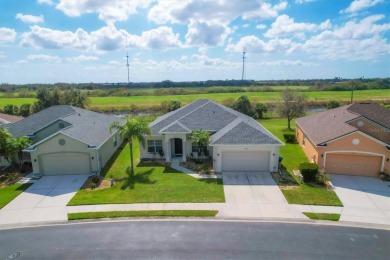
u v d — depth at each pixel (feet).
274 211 54.19
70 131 78.23
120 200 59.52
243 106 176.76
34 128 89.81
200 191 63.62
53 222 51.37
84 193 63.67
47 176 75.31
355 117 80.12
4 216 53.67
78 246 43.86
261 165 76.23
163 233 46.85
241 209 55.06
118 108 231.09
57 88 198.70
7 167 82.12
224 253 41.29
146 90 413.59
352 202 57.93
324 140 74.18
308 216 52.08
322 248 42.34
